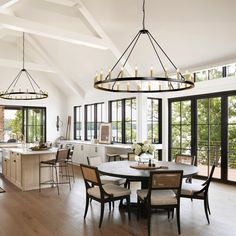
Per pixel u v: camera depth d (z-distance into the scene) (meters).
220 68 6.37
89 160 4.88
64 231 3.53
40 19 6.62
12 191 5.61
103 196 3.68
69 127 10.69
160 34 5.64
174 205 3.50
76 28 6.50
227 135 6.20
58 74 9.54
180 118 7.38
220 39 5.20
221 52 5.50
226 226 3.69
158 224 3.77
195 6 4.68
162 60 6.43
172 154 7.63
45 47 8.36
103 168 4.17
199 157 6.84
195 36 5.37
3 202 4.82
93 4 5.44
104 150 7.87
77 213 4.22
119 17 5.55
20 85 9.72
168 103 7.71
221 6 4.48
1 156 7.79
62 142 10.06
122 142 8.34
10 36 8.76
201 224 3.76
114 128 8.74
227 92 6.18
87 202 4.02
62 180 6.69
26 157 5.76
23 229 3.60
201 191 3.83
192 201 4.82
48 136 10.42
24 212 4.27
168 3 4.82
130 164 4.60
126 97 8.01
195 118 6.93
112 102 8.82
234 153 6.08
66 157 5.85
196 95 6.91
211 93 6.54
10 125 9.58
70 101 10.73
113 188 3.99
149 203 3.43
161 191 3.77
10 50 9.39
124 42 6.23
